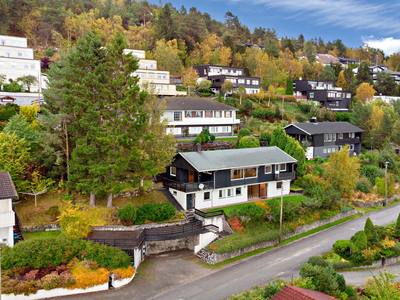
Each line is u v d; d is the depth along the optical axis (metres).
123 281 23.73
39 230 27.70
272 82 101.06
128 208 29.20
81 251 24.11
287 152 46.22
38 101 55.19
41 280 21.58
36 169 31.56
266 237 31.81
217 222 32.62
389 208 45.69
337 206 41.38
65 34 103.00
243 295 21.27
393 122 71.44
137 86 30.11
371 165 53.56
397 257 31.67
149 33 101.00
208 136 51.88
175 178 38.03
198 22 121.06
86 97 29.25
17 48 68.44
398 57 184.12
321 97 91.38
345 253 30.42
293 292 17.28
